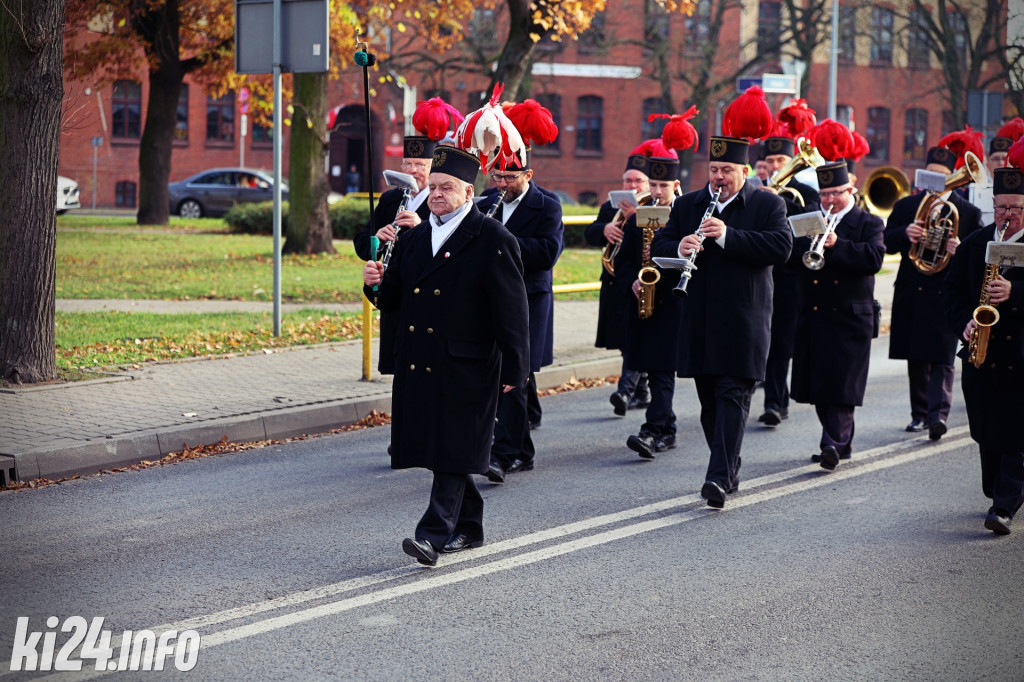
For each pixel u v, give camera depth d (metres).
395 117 58.88
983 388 8.63
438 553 7.74
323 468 10.55
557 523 8.85
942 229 11.88
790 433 12.38
